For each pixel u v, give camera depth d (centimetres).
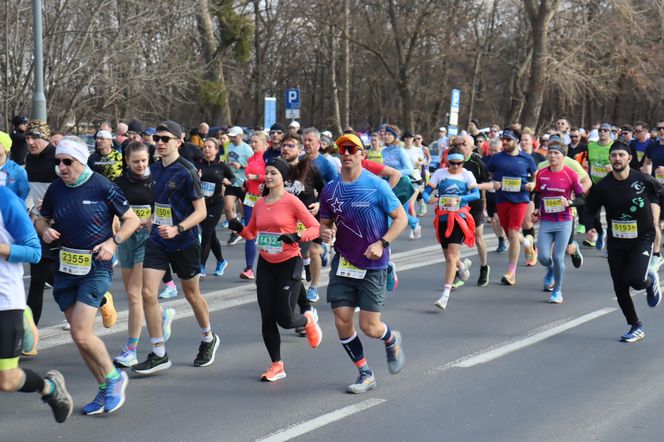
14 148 1316
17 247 508
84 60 2223
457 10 3916
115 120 2647
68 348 777
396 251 1417
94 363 593
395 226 620
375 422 579
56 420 549
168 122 678
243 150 1548
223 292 1044
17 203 516
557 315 934
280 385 667
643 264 800
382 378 686
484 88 5594
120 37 2280
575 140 1645
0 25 2108
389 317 922
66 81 2220
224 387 661
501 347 789
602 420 586
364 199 618
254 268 1232
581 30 3519
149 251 687
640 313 945
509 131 1109
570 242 1080
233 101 4847
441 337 830
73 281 588
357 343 650
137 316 714
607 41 3625
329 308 957
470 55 4575
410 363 732
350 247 628
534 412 602
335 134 3694
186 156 1103
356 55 4925
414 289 1085
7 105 2116
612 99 5256
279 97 5547
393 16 3844
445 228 975
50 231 578
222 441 543
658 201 819
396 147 1449
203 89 3112
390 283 654
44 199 595
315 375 695
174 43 2594
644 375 698
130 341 713
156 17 2373
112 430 562
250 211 1162
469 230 972
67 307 596
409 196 970
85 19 2241
